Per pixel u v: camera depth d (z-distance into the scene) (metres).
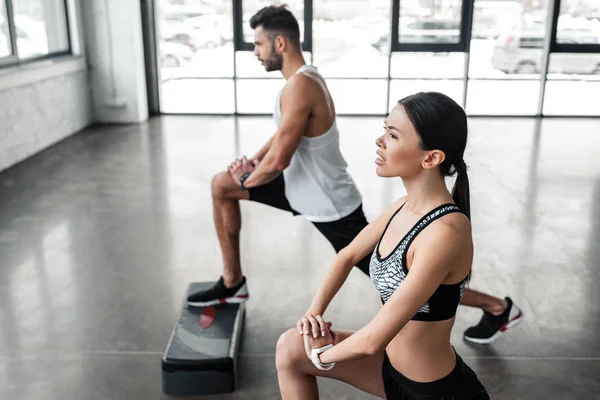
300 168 2.46
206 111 8.82
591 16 8.32
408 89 8.73
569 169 5.88
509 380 2.46
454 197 1.45
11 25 6.07
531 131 7.70
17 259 3.66
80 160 6.13
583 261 3.67
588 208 4.71
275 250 3.83
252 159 2.57
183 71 8.66
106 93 8.02
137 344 2.72
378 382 1.61
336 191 2.50
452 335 2.79
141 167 5.87
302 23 8.42
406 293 1.34
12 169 5.79
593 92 8.63
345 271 1.64
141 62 8.19
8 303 3.09
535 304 3.11
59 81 7.03
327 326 1.56
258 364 2.55
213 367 2.31
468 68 8.56
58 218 4.41
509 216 4.50
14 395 2.35
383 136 1.43
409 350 1.48
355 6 8.36
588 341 2.76
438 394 1.49
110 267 3.55
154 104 8.71
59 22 7.39
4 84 5.73
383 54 8.58
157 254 3.75
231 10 8.40
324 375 1.62
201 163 6.03
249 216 4.48
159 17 8.44
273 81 8.68
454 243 1.34
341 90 8.73
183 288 3.29
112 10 7.71
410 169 1.40
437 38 8.48
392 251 1.44
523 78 8.61
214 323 2.58
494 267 3.57
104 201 4.81
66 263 3.61
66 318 2.95
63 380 2.45
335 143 2.45
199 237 4.04
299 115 2.30
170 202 4.79
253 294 3.21
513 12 8.32
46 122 6.70
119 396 2.35
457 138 1.36
